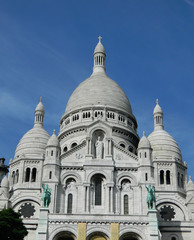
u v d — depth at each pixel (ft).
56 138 312.91
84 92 396.57
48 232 263.70
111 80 417.28
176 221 306.76
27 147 365.20
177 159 360.48
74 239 265.75
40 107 401.29
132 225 266.36
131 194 297.53
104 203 292.40
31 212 331.77
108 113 379.14
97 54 443.73
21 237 243.60
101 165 302.25
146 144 310.86
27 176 352.08
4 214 246.68
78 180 299.99
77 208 290.56
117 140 361.51
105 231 264.31
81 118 377.50
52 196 290.35
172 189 343.67
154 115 398.42
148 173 299.99
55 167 300.20
